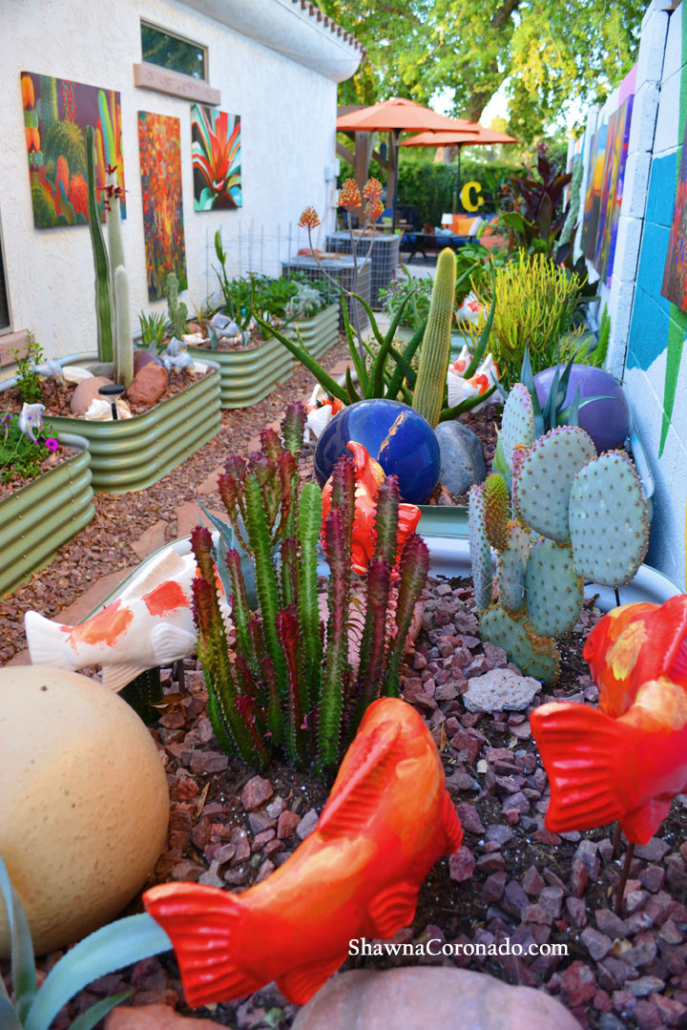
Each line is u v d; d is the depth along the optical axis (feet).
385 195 57.93
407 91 80.74
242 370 20.97
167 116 22.72
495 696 7.70
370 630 6.23
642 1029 4.98
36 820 4.98
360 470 9.25
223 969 4.14
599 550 6.89
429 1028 4.39
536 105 78.74
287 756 6.88
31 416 13.71
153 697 7.73
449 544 10.52
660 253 12.85
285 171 33.37
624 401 12.92
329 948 4.38
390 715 5.16
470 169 69.51
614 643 5.91
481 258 24.30
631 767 4.61
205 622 6.24
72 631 6.95
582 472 6.91
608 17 66.59
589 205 29.32
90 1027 4.48
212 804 6.59
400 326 22.81
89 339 19.80
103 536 13.73
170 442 16.60
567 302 19.07
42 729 5.32
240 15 25.94
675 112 12.37
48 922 5.10
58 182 17.71
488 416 16.79
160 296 23.26
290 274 30.09
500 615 8.31
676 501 10.33
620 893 5.63
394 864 4.55
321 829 4.50
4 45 15.66
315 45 32.71
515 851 6.22
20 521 11.87
